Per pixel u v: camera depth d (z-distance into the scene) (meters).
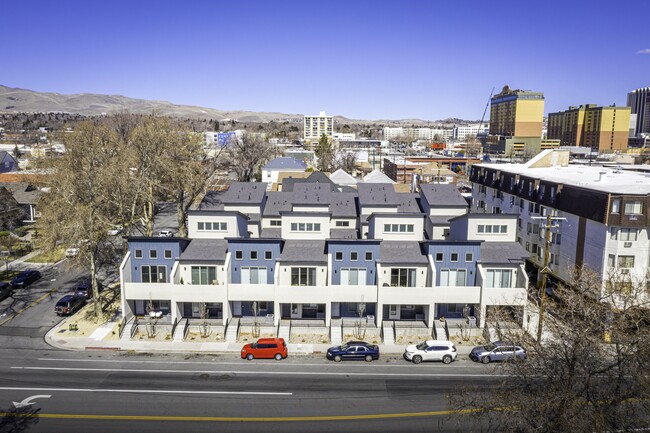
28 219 87.31
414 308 47.56
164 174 66.88
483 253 47.22
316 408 32.50
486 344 41.09
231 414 31.66
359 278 46.12
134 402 33.12
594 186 50.28
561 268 52.38
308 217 52.75
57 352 41.34
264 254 46.28
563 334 23.97
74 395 34.06
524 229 61.59
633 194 43.44
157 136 62.69
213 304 47.34
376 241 45.59
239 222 53.59
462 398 26.16
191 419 31.02
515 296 43.31
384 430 29.83
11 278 59.22
